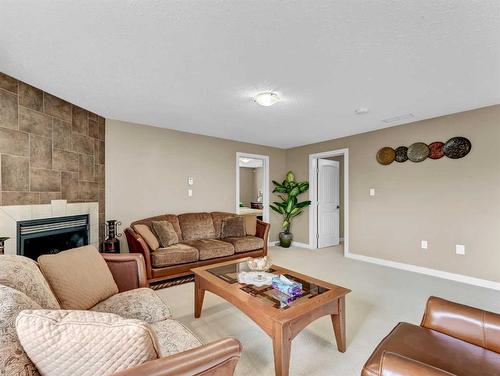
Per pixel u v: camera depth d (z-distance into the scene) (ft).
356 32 5.45
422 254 11.68
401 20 5.06
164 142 13.34
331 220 18.31
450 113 10.69
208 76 7.54
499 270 9.58
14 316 2.67
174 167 13.69
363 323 7.12
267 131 13.93
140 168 12.59
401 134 12.45
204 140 14.89
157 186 13.11
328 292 5.81
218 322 7.19
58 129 9.16
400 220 12.45
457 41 5.70
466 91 8.45
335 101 9.41
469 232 10.30
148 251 9.75
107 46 6.02
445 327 4.05
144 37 5.67
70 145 9.68
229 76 7.52
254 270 7.43
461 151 10.45
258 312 5.02
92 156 10.80
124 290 6.02
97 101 9.55
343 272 11.71
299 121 11.99
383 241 13.08
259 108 10.24
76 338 2.28
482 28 5.24
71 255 5.28
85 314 2.45
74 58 6.55
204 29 5.39
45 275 4.61
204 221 13.64
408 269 12.11
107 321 2.37
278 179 18.56
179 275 10.42
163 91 8.63
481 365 3.28
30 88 8.11
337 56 6.40
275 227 18.35
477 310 3.95
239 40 5.78
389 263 12.82
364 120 11.77
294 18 5.03
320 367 5.34
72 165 9.75
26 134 7.98
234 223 13.88
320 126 12.81
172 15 4.96
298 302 5.30
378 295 9.05
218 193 15.47
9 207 7.42
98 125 11.16
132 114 11.09
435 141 11.27
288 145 17.84
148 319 4.69
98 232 11.10
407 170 12.23
